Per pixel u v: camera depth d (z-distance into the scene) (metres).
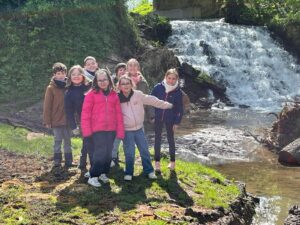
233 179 10.66
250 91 27.16
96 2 24.80
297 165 13.13
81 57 22.02
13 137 12.38
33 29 22.00
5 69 19.81
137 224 6.62
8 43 20.94
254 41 30.70
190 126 18.56
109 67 22.28
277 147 14.91
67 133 9.31
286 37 31.64
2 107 17.59
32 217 6.75
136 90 8.41
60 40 22.19
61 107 9.15
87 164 9.55
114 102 7.99
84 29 23.38
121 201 7.49
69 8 23.59
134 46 25.34
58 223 6.59
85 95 8.04
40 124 16.00
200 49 28.58
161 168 9.29
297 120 14.95
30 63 20.52
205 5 36.84
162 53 24.28
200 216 7.33
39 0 22.88
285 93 27.88
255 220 8.55
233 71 28.00
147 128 17.38
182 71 25.11
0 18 21.78
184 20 34.25
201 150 14.67
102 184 8.10
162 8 38.03
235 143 15.66
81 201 7.37
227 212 7.98
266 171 12.40
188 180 9.00
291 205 9.45
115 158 9.15
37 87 19.52
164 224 6.67
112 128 7.94
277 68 29.55
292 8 34.31
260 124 19.00
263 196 10.09
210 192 8.60
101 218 6.82
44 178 8.55
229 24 31.72
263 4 35.16
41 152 10.83
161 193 8.04
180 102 8.92
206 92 24.98
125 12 26.28
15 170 9.11
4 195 7.50
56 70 9.07
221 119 20.28
